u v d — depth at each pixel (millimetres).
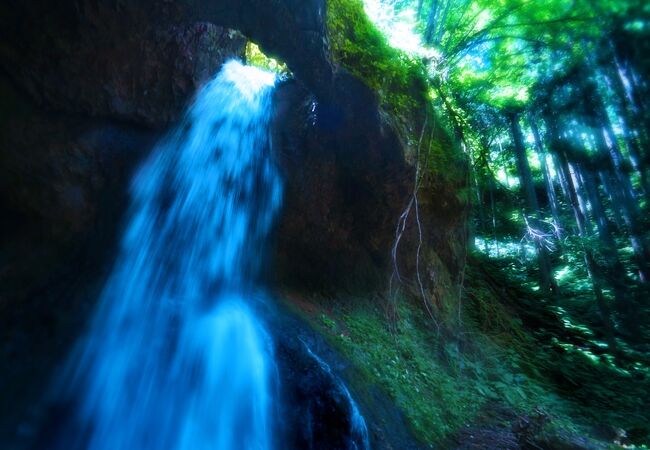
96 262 5059
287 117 6492
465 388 6484
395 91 6422
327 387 4227
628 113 6547
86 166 5129
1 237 4633
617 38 6113
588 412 7621
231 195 6363
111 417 3926
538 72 8039
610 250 9992
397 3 8273
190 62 5785
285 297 5992
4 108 4664
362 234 6809
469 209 9398
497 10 7645
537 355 9016
